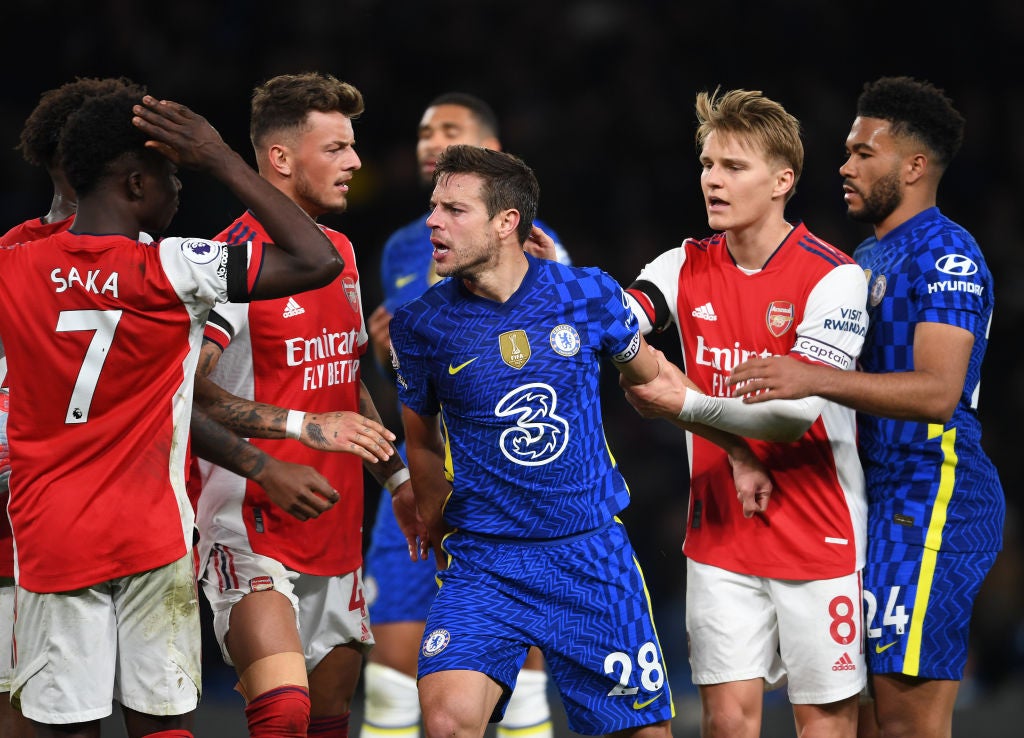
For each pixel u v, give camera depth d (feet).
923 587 46.24
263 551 44.50
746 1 143.02
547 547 42.65
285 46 138.62
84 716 38.14
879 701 47.44
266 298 38.73
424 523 45.62
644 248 126.62
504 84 139.74
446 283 43.16
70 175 38.34
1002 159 135.64
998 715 77.71
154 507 38.55
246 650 43.19
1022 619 97.19
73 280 37.60
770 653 46.78
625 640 43.09
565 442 42.32
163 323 37.93
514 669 42.47
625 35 141.69
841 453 46.24
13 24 131.54
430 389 43.27
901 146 47.24
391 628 56.65
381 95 138.10
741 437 45.70
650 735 43.78
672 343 113.91
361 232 128.47
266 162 46.11
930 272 45.62
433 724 40.27
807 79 138.31
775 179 45.27
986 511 47.57
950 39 141.28
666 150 134.82
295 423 41.37
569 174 132.26
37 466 38.32
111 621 38.70
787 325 45.42
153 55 132.98
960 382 44.50
